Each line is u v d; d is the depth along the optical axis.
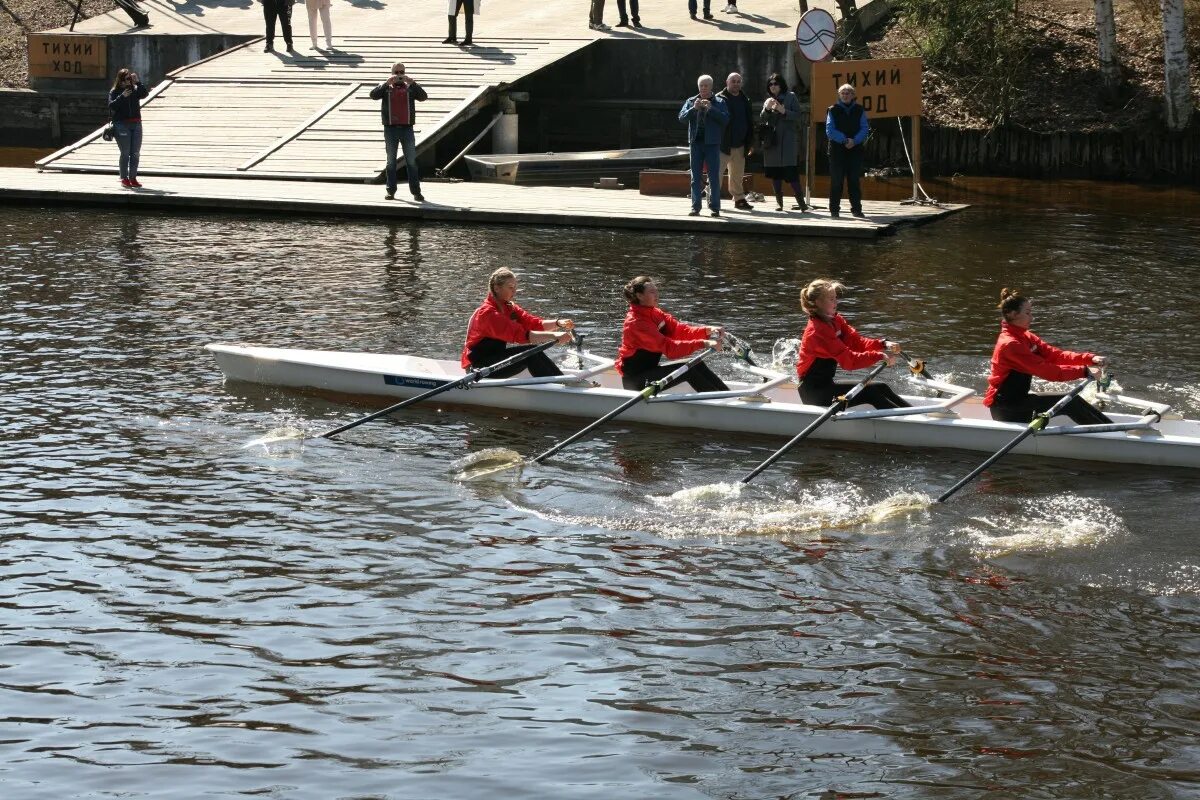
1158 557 9.40
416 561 9.41
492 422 12.55
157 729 7.25
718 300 17.06
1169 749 7.05
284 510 10.30
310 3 31.27
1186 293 17.42
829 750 7.07
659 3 35.16
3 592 8.81
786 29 31.12
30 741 7.12
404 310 16.48
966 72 30.98
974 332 15.50
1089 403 11.73
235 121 28.88
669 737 7.19
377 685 7.72
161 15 36.09
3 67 35.75
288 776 6.82
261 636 8.29
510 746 7.09
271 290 17.53
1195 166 28.42
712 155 22.62
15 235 21.44
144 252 20.11
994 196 26.84
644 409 12.49
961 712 7.43
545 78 31.50
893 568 9.30
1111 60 29.62
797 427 12.09
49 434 11.85
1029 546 9.62
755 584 9.05
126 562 9.31
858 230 21.77
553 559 9.48
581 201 24.48
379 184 26.20
